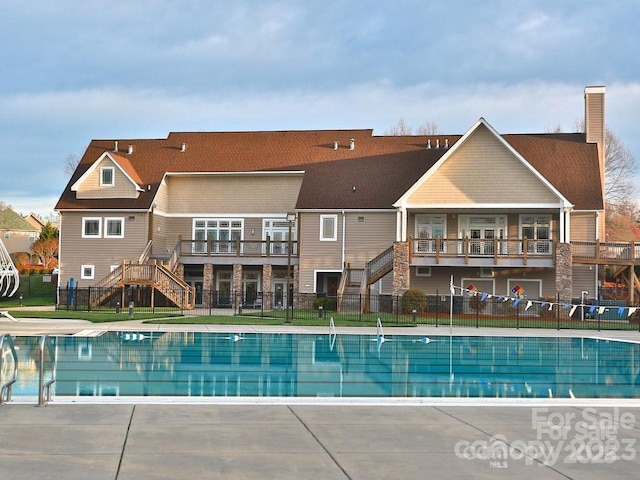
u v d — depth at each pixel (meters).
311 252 46.38
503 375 18.92
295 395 14.68
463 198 42.69
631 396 15.29
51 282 58.31
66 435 9.97
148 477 8.09
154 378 17.17
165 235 50.50
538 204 42.06
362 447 9.55
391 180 47.31
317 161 49.91
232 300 48.31
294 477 8.16
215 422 10.92
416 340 28.95
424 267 44.47
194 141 53.34
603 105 48.59
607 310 39.72
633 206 73.12
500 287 43.75
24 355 21.91
